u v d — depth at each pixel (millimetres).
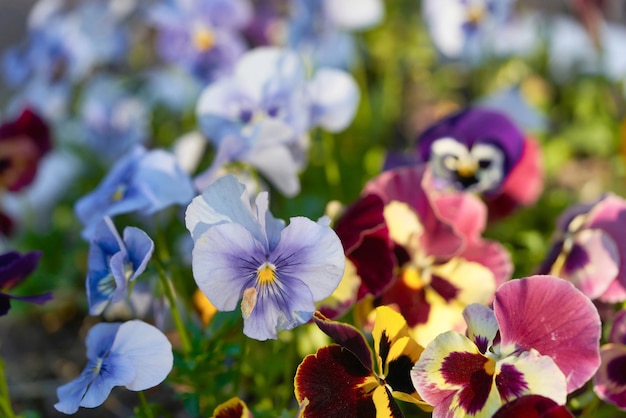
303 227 367
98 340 392
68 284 646
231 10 686
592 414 413
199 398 442
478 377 364
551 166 738
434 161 508
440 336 361
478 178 506
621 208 427
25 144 609
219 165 472
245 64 503
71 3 867
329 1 701
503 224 596
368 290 416
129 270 398
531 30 917
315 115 531
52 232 683
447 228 426
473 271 433
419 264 432
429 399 360
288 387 462
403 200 432
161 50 700
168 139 783
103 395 379
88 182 753
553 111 859
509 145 502
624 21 922
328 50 737
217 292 366
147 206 440
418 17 866
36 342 628
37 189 711
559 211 654
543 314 362
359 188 666
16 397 570
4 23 1197
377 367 376
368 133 776
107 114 743
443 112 868
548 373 355
